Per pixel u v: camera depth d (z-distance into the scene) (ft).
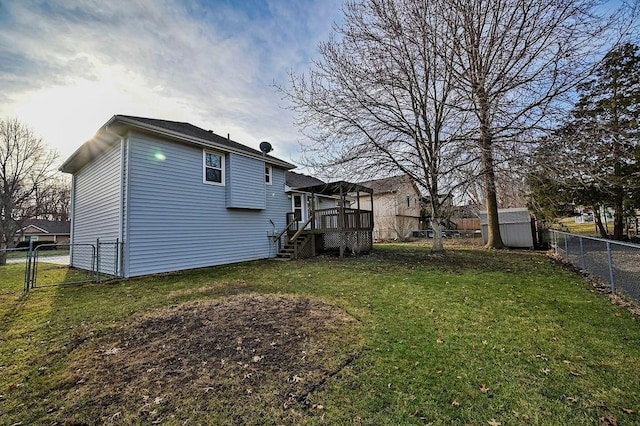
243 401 7.68
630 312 13.92
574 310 14.35
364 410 7.26
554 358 9.67
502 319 13.34
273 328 12.35
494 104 28.68
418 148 34.78
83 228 34.73
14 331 12.78
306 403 7.55
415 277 22.58
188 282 22.44
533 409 7.20
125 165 25.76
